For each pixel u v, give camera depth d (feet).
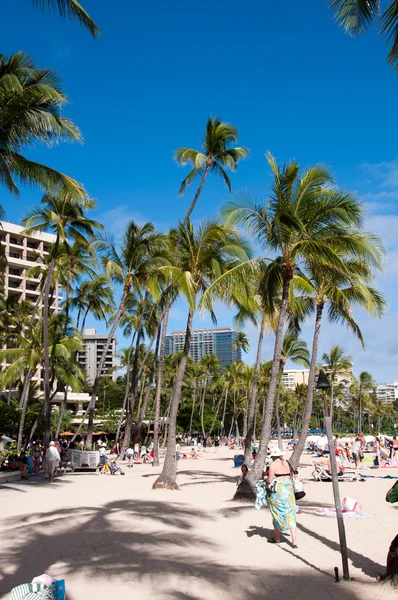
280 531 26.12
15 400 150.61
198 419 278.05
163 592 18.49
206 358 255.70
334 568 19.80
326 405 22.04
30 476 69.15
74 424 193.36
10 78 39.11
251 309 57.26
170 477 53.11
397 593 17.69
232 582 19.56
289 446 178.70
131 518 33.63
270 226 44.37
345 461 89.86
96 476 71.87
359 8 23.88
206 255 55.16
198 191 65.82
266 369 204.23
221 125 66.13
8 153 43.80
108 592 18.51
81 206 88.69
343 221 43.68
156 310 123.85
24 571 21.08
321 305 62.85
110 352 407.23
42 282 119.85
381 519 32.81
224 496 46.42
